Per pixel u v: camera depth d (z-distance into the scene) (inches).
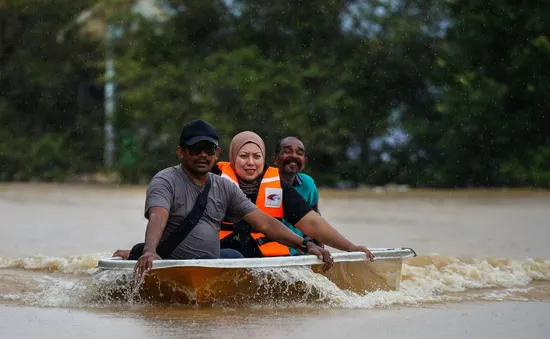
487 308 780.0
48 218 1701.5
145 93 2812.5
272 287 764.0
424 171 2790.4
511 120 2610.7
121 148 2915.8
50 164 2979.8
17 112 3051.2
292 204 850.1
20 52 3043.8
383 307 776.9
